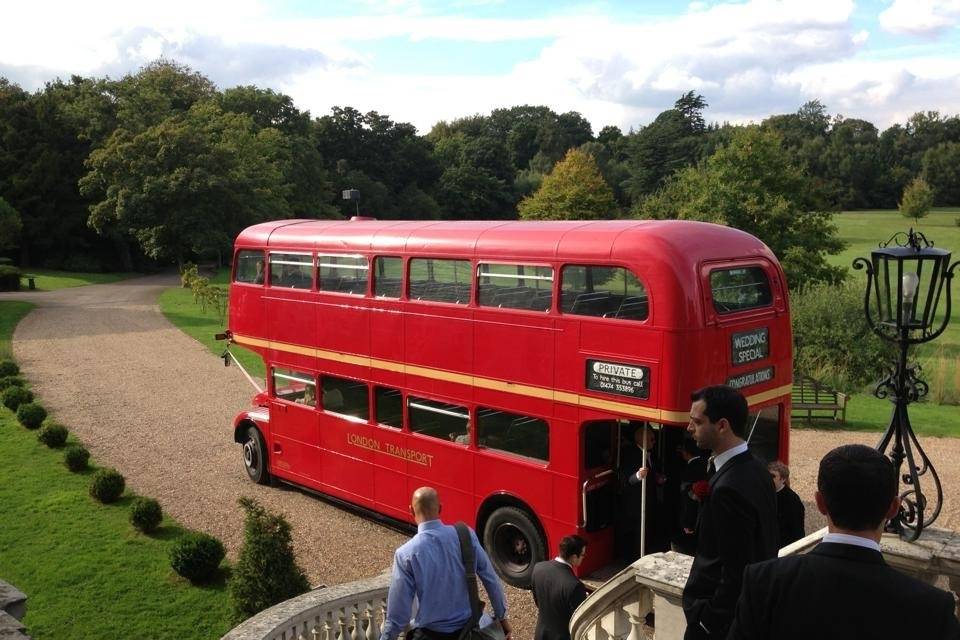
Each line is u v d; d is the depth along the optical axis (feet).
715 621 13.17
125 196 194.18
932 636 8.39
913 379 18.10
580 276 33.27
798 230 123.03
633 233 31.91
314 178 271.69
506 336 36.22
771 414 35.09
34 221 222.89
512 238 36.14
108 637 34.22
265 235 51.26
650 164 313.94
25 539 44.73
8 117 231.09
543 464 35.37
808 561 9.14
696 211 125.29
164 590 38.63
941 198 367.86
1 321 131.75
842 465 9.16
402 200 327.67
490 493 37.73
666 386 30.22
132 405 78.02
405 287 41.14
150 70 289.33
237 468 57.88
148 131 197.36
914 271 17.72
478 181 348.79
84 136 229.45
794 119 446.19
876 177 363.35
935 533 17.75
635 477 34.68
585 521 34.09
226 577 40.01
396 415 42.91
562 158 399.44
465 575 18.93
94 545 43.88
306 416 49.03
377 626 27.50
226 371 95.45
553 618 23.61
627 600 20.16
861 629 8.53
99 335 120.88
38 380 89.51
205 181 192.03
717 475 13.71
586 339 33.01
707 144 310.45
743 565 12.98
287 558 33.65
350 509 48.83
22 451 62.08
